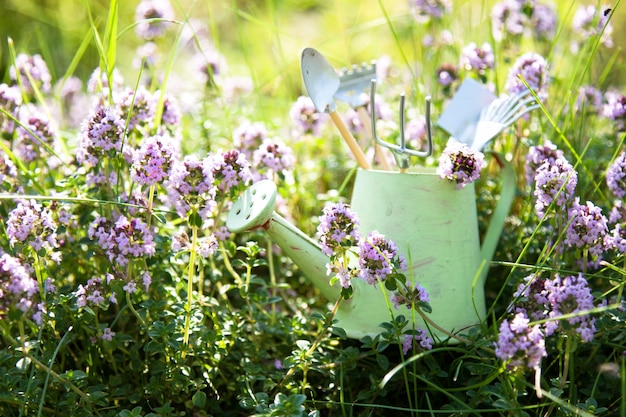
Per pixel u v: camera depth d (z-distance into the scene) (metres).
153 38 3.04
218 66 2.63
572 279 1.44
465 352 1.50
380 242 1.45
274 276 2.06
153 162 1.52
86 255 1.65
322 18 5.36
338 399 1.64
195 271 1.86
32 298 1.45
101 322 1.81
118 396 1.61
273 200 1.54
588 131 2.48
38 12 4.59
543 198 1.55
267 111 2.93
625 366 1.47
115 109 1.84
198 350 1.56
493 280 1.95
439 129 2.35
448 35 2.68
